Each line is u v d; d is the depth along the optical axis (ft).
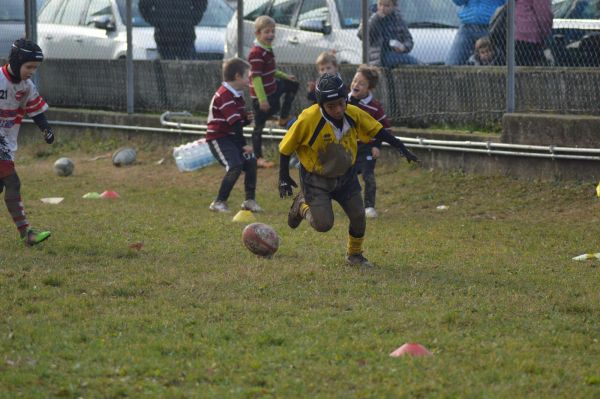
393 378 53.83
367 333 62.64
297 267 82.58
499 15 131.23
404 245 94.63
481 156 127.95
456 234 100.94
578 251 92.68
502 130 127.13
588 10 124.16
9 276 77.87
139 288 74.38
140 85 170.40
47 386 52.65
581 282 78.28
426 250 91.97
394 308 69.31
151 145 162.50
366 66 109.50
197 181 141.38
